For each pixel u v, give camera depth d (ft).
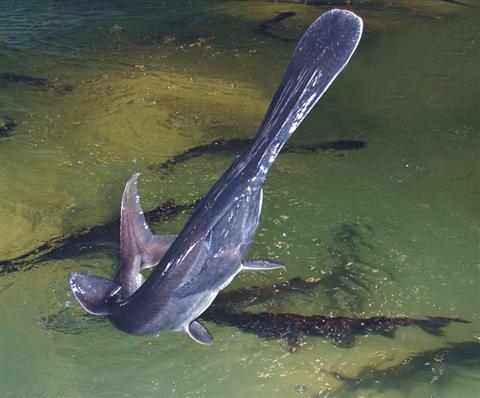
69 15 32.58
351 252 18.35
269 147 10.64
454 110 24.91
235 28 31.12
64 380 14.88
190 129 23.30
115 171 21.13
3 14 32.55
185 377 14.98
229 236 11.05
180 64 27.84
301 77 10.55
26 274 17.43
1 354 15.43
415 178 21.34
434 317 16.53
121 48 29.09
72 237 18.61
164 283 11.81
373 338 15.88
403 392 14.56
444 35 30.35
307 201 20.15
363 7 33.42
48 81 26.21
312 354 15.44
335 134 23.35
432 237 19.02
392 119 24.31
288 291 16.99
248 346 15.62
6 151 21.83
